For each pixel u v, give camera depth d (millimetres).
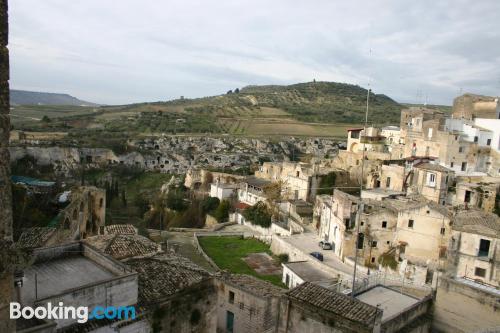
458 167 82562
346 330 22219
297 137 196000
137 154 153875
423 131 88125
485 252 43625
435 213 54156
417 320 27047
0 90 11039
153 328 26062
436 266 51031
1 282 11703
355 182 96875
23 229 48719
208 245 77250
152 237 80875
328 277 53938
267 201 91375
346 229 60094
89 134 169625
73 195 67312
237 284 38188
